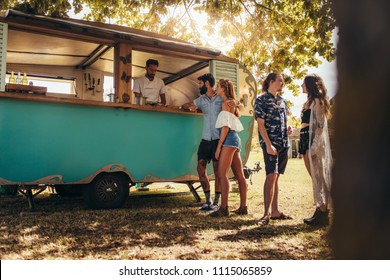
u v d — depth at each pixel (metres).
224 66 7.06
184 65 7.57
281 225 4.59
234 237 4.01
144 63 7.83
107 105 5.80
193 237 4.02
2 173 5.12
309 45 8.97
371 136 0.92
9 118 5.17
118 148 5.95
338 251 0.96
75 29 5.62
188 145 6.66
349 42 0.95
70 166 5.56
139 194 8.00
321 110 4.52
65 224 4.62
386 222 0.90
